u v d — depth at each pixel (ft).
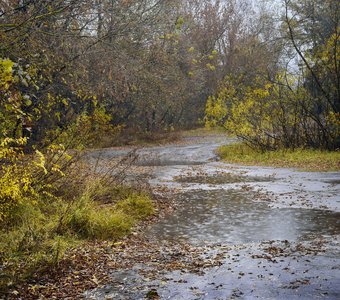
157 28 69.31
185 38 138.51
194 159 88.69
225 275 20.83
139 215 34.63
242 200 42.06
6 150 23.77
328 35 97.71
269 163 74.18
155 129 148.56
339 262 22.12
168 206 39.58
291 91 88.94
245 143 93.35
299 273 20.70
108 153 98.02
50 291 19.04
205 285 19.60
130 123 144.56
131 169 67.15
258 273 20.95
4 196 24.59
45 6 36.52
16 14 37.06
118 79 56.85
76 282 20.12
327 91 87.76
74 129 38.63
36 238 24.38
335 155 74.54
